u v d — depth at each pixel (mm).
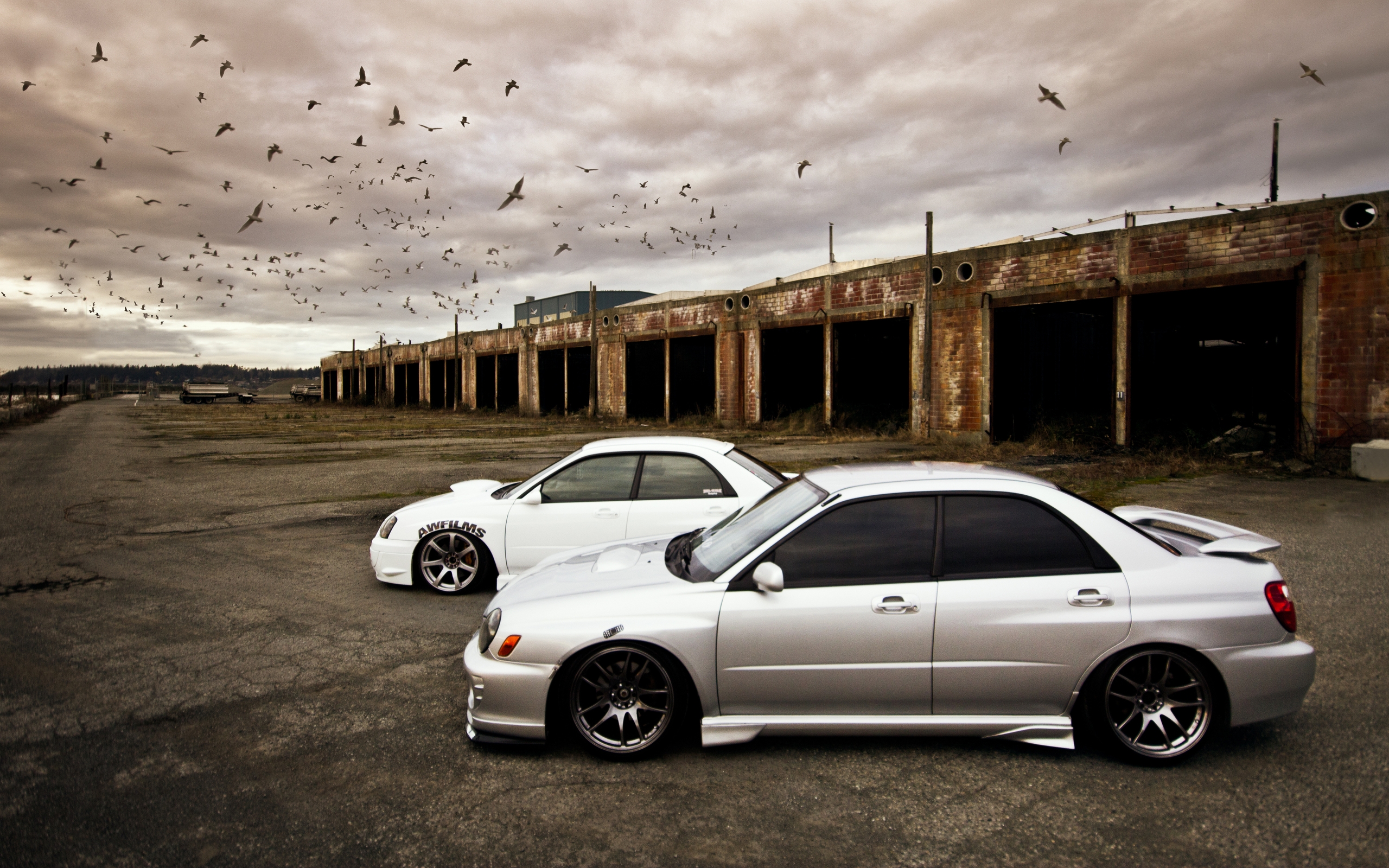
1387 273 13039
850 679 3508
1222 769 3387
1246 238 14820
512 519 6387
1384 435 13070
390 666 4840
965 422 20125
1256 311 20266
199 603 6293
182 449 21375
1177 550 3682
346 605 6191
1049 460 15727
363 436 26516
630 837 2943
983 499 3658
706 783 3352
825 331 24969
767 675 3531
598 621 3580
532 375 41406
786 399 29125
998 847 2836
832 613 3496
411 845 2896
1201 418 20484
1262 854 2752
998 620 3453
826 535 3668
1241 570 3545
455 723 4012
